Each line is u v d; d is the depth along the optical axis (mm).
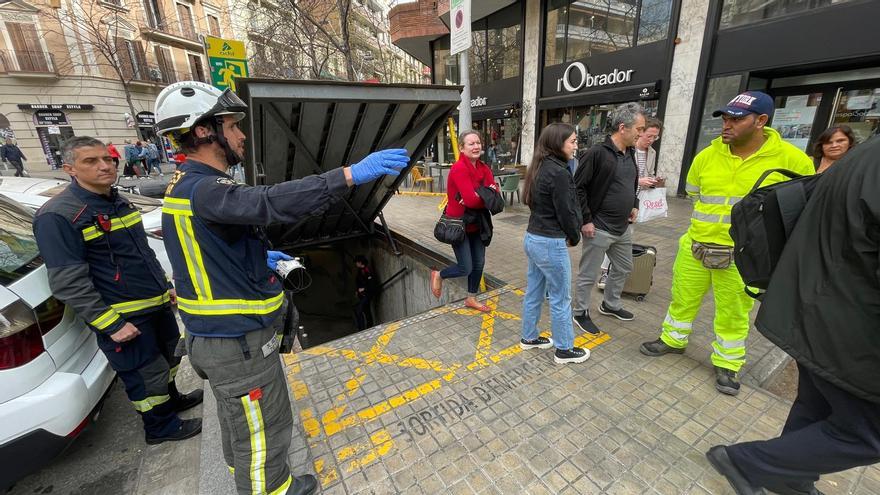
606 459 1979
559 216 2348
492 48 13453
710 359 2795
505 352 2965
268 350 1517
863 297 1197
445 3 11188
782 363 2881
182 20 24516
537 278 2744
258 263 1462
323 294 7738
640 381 2566
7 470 1787
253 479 1565
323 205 1256
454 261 4703
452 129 6551
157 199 5578
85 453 2459
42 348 1949
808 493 1636
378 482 1893
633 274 3736
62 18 18891
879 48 5590
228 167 1486
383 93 3412
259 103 2998
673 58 8234
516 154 13188
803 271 1374
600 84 9922
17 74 18453
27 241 2322
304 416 2352
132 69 21969
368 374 2742
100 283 2096
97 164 2031
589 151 2869
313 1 8719
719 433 2121
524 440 2117
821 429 1438
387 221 7906
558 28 11070
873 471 1884
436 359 2898
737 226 1791
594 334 3164
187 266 1352
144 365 2285
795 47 6449
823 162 3326
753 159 2154
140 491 2113
